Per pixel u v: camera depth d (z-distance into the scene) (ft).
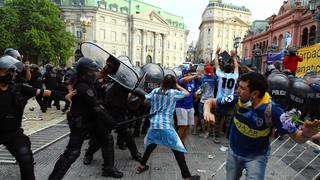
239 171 11.53
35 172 17.92
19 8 176.86
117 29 286.25
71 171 18.30
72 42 200.13
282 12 118.73
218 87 24.70
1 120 13.05
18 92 13.37
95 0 269.44
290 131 9.97
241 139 11.00
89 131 16.80
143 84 22.74
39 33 175.22
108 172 17.39
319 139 9.55
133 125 27.66
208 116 10.89
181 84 24.58
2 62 12.94
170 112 16.78
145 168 18.34
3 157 20.10
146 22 307.58
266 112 10.29
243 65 27.63
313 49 34.63
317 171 19.10
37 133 27.73
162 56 330.54
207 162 20.68
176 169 18.99
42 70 63.36
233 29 364.38
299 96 24.66
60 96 14.98
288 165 19.61
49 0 187.21
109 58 18.63
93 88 15.64
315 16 62.23
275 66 33.96
